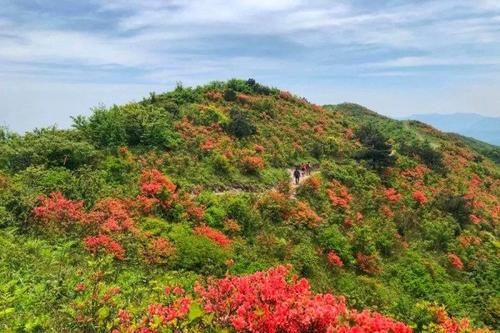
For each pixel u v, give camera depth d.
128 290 11.98
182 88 47.34
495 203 44.53
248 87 55.72
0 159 23.75
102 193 21.73
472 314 22.66
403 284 24.48
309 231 25.78
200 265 18.17
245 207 25.14
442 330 11.34
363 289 21.69
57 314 9.77
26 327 8.93
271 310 7.34
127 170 26.02
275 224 25.80
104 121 30.89
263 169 34.56
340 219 28.47
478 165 56.34
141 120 32.84
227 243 21.05
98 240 16.33
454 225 32.91
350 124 56.25
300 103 57.16
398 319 15.98
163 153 30.78
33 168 22.06
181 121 37.75
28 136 28.48
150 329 7.46
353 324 7.31
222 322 7.45
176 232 19.66
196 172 29.80
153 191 23.12
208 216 23.34
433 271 26.23
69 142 25.88
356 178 36.62
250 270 18.56
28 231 16.91
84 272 13.10
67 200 19.41
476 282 27.59
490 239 33.72
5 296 10.43
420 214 33.69
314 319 6.89
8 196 18.42
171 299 10.33
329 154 43.66
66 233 17.19
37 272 12.81
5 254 13.70
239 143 37.28
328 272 22.67
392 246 27.89
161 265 17.25
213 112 40.94
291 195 30.89
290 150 40.34
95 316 8.80
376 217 30.98
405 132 66.38
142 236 18.36
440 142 65.69
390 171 40.19
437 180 43.59
